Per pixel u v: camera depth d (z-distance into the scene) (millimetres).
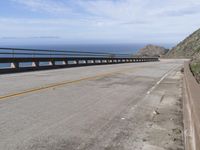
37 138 5602
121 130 6305
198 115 4270
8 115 7250
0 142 5328
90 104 8969
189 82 8547
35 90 11289
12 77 16531
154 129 6430
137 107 8773
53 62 26312
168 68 30625
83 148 5148
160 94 11539
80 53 35344
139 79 17312
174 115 7824
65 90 11656
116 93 11406
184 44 120250
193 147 4742
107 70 24203
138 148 5215
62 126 6445
